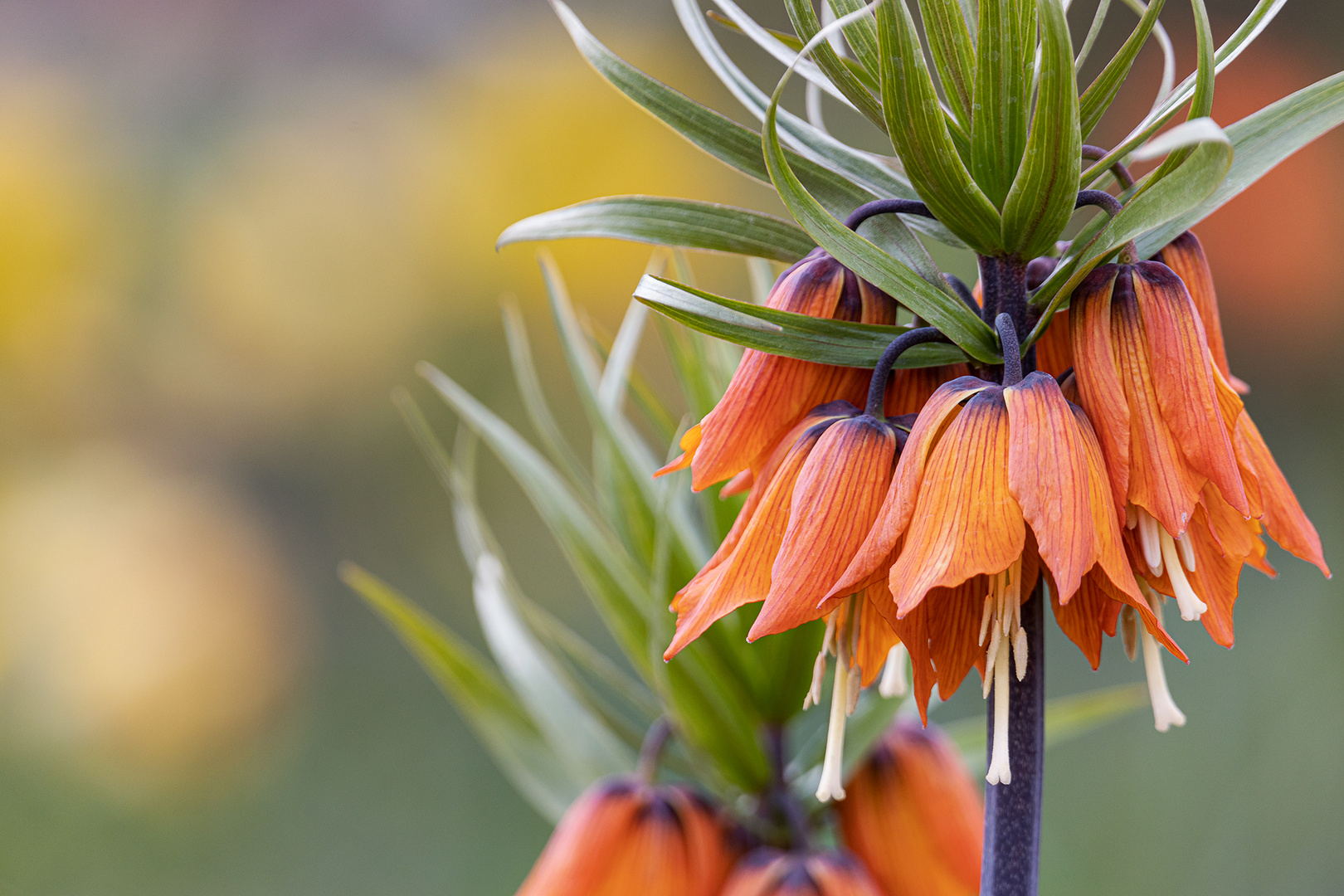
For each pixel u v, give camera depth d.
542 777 1.29
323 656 3.71
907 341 1.07
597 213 1.11
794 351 1.08
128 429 3.91
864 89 1.10
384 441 3.92
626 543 1.24
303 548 3.83
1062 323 1.10
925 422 1.06
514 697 1.29
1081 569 1.04
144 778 3.42
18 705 3.46
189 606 3.64
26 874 3.16
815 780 1.22
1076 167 1.06
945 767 1.21
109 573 3.64
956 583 1.05
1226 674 2.85
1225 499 1.05
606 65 1.11
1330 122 1.07
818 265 1.09
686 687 1.21
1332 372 3.28
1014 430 1.05
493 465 3.79
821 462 1.07
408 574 3.82
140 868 3.22
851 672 1.10
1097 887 2.69
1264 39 3.31
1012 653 1.08
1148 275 1.07
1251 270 3.37
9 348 3.85
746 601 1.08
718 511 1.23
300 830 3.31
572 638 1.25
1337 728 2.73
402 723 3.52
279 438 3.92
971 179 1.06
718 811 1.22
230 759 3.47
